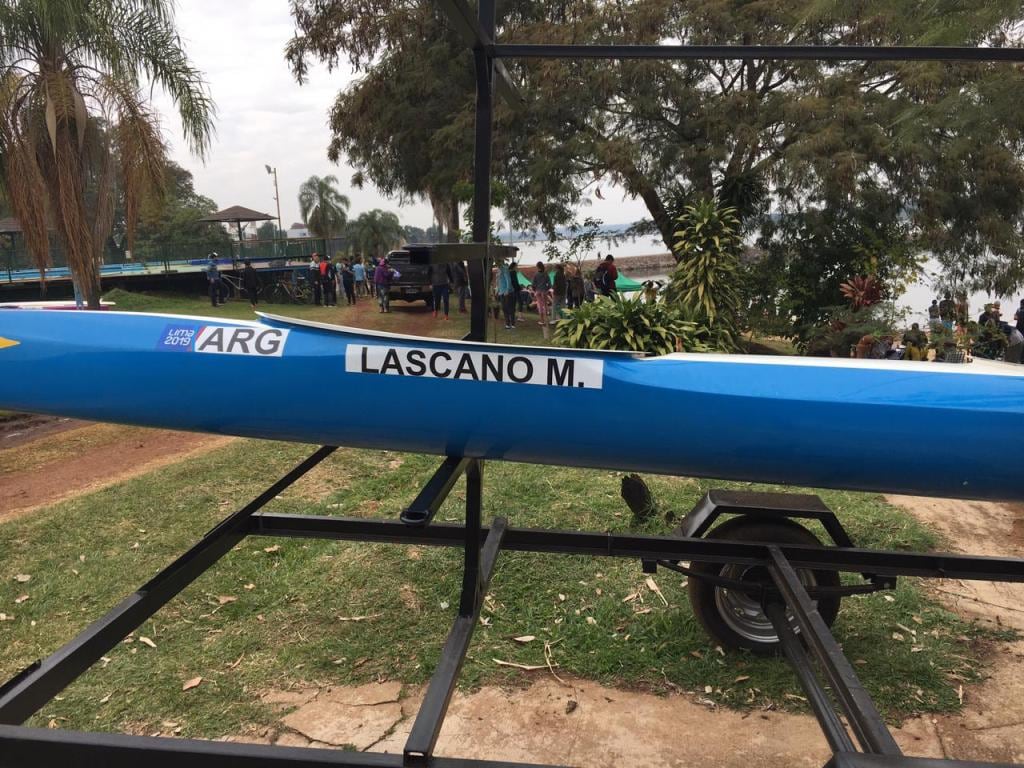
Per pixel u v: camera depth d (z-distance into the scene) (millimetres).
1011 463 2088
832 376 2135
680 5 12141
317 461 2750
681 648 2803
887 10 5285
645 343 7133
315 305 19469
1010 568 2418
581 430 2145
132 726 2418
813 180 10812
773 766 2211
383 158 16938
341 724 2424
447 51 14086
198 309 17594
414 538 2660
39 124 7043
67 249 7457
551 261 14398
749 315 11133
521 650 2801
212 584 3295
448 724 2404
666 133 12688
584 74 12250
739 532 2672
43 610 3166
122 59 7098
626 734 2355
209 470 4926
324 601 3168
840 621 2965
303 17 15336
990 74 7004
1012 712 2449
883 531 3830
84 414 2613
